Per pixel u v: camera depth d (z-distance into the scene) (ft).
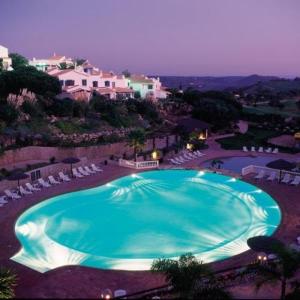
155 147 165.48
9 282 51.75
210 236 82.74
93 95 220.84
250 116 251.80
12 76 186.50
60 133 153.69
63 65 305.94
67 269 62.85
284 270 48.21
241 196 109.70
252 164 147.84
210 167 137.59
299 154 166.81
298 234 77.82
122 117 190.60
